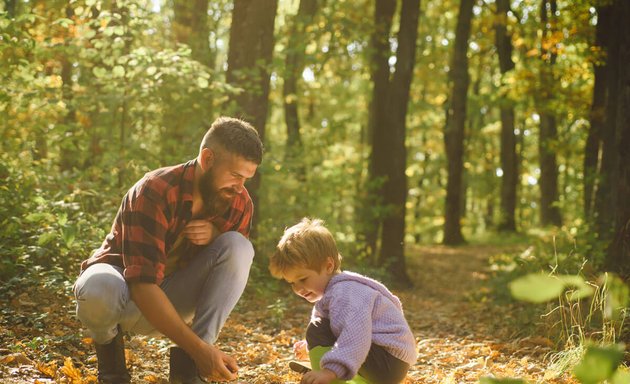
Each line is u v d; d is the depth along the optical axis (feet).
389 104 45.50
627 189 25.55
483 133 107.24
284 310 24.34
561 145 66.85
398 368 10.24
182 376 10.88
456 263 62.39
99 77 27.09
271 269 10.78
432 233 108.17
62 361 13.53
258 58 33.91
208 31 50.21
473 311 28.81
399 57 45.29
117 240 11.21
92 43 27.12
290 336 20.86
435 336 22.79
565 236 37.01
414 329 24.88
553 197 86.74
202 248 11.62
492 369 16.33
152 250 10.46
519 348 19.17
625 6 25.85
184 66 26.55
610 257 26.25
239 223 11.78
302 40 42.57
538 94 52.44
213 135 10.62
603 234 31.73
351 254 42.06
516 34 62.03
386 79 46.98
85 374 12.72
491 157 113.80
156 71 27.27
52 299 18.11
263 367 15.49
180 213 10.87
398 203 44.98
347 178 45.75
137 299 10.34
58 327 16.05
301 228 10.74
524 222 117.50
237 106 31.35
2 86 23.61
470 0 72.59
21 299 17.60
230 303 11.41
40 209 20.48
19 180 21.88
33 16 23.88
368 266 41.45
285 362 16.38
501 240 83.15
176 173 10.85
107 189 24.88
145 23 27.61
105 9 27.55
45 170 24.90
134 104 27.84
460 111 77.56
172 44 43.11
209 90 30.55
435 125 97.50
